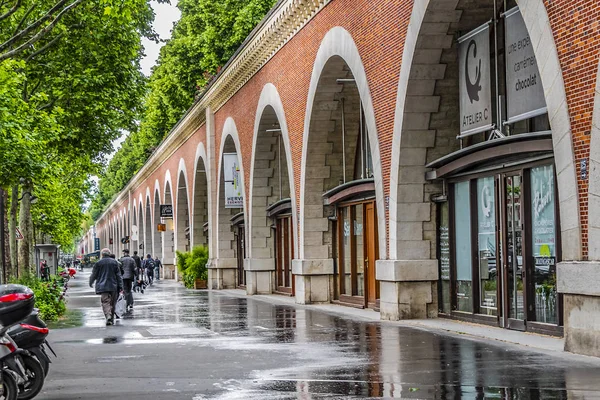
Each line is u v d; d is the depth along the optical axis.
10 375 10.44
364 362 13.66
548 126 16.91
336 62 25.95
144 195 87.44
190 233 56.69
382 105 21.67
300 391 11.05
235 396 10.80
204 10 55.09
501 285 18.12
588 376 11.34
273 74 33.09
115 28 35.16
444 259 20.84
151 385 11.98
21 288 10.91
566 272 13.62
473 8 18.41
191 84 61.44
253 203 37.19
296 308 27.73
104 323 24.12
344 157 28.41
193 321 23.70
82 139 39.00
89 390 11.73
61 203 61.41
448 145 20.53
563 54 13.72
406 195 20.75
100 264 23.42
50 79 36.41
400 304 20.86
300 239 29.56
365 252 26.03
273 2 52.06
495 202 18.38
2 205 29.09
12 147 25.83
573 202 13.58
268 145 36.50
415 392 10.66
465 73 19.11
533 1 14.45
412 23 19.31
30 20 32.41
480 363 12.98
